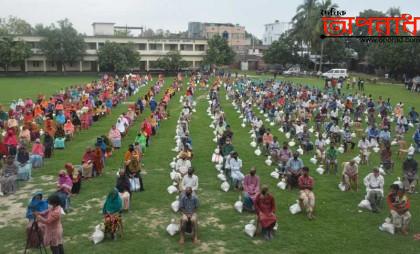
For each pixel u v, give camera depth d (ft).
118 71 254.88
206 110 118.42
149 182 51.39
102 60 248.73
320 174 56.08
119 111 114.11
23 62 253.85
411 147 63.05
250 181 43.01
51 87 177.47
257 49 333.42
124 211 41.73
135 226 38.37
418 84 165.99
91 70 273.95
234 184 49.03
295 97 124.47
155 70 274.16
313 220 40.11
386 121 84.33
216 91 146.10
